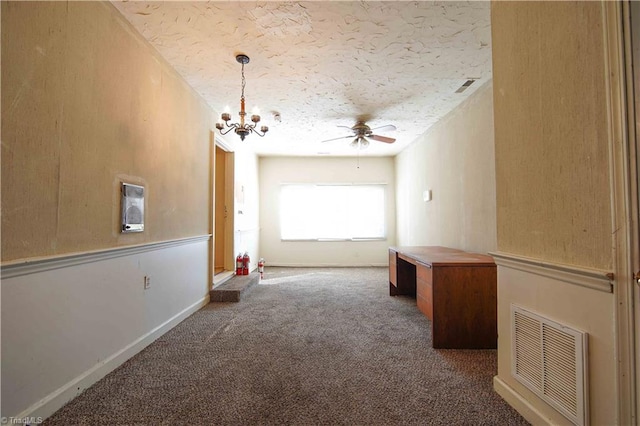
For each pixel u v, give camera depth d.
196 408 1.41
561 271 1.13
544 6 1.22
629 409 0.90
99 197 1.70
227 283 3.76
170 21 1.94
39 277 1.33
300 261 6.03
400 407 1.42
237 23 1.96
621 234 0.92
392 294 3.65
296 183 6.06
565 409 1.12
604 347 0.98
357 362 1.90
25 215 1.27
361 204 6.08
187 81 2.79
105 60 1.75
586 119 1.04
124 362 1.88
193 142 2.98
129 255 1.97
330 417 1.35
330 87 2.91
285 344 2.19
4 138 1.19
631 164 0.90
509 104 1.47
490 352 2.08
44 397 1.34
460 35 2.09
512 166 1.45
